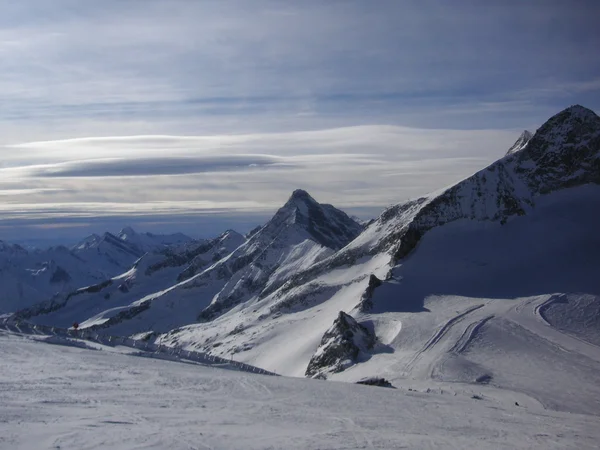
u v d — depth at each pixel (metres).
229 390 35.59
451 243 144.62
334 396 37.28
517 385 64.75
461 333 89.06
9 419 23.30
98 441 20.92
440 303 111.75
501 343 84.00
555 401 56.94
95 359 43.94
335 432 25.92
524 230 146.12
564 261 127.56
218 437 22.95
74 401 27.95
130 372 38.78
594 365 73.44
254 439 23.23
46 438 20.86
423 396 42.12
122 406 27.69
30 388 30.53
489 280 124.38
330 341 93.25
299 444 23.02
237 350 138.00
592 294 106.50
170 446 21.05
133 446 20.64
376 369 77.75
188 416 26.70
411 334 92.75
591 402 57.28
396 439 25.22
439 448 24.20
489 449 24.72
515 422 33.09
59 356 44.09
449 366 72.88
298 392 37.50
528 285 118.25
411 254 143.00
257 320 164.75
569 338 85.75
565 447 26.48
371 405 35.03
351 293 153.88
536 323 92.88
